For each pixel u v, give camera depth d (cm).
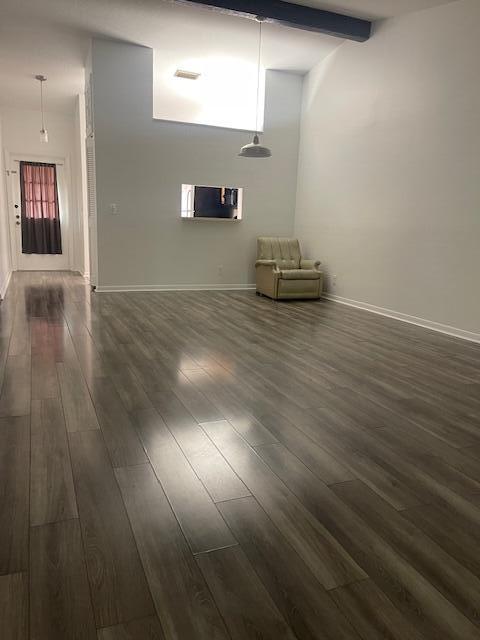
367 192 595
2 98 823
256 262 711
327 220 682
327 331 473
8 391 275
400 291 548
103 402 263
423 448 224
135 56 627
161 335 425
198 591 132
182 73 719
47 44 614
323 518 167
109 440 218
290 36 594
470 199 454
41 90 781
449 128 472
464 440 234
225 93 802
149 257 689
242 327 475
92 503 170
